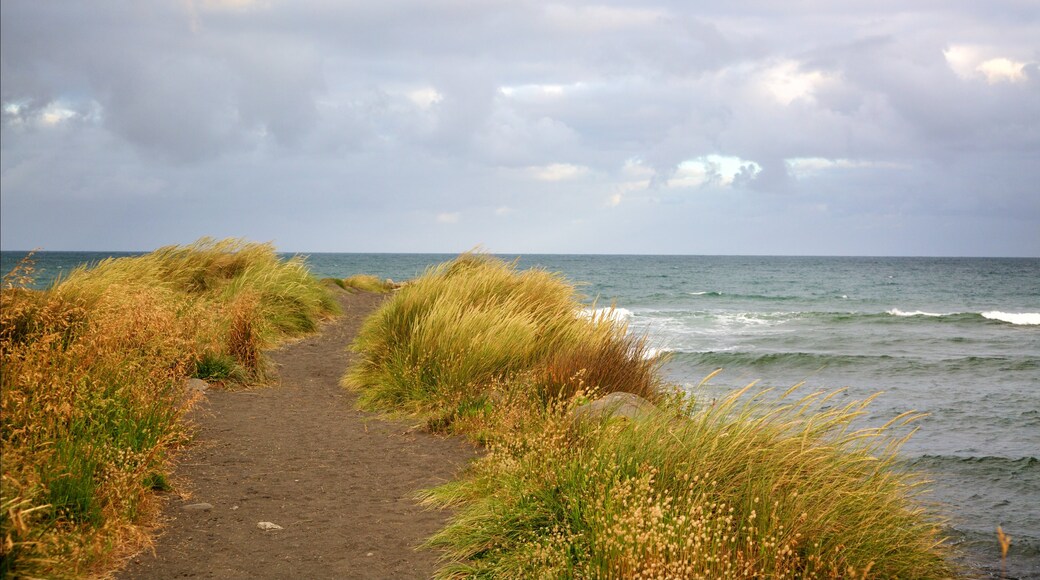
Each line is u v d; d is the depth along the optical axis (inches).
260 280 600.4
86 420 211.2
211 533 187.8
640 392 312.5
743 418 211.2
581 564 162.4
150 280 486.9
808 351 853.8
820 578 164.9
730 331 1055.0
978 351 882.8
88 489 174.9
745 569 156.9
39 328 265.7
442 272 540.7
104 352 242.5
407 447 279.6
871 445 223.6
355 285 1029.8
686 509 173.0
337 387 390.9
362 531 194.5
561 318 398.0
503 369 342.6
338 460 259.1
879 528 183.2
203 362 364.5
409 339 383.9
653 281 2974.9
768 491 180.4
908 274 4001.0
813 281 3093.0
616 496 173.2
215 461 249.0
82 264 426.3
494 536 182.2
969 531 275.6
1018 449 400.2
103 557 161.9
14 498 145.5
